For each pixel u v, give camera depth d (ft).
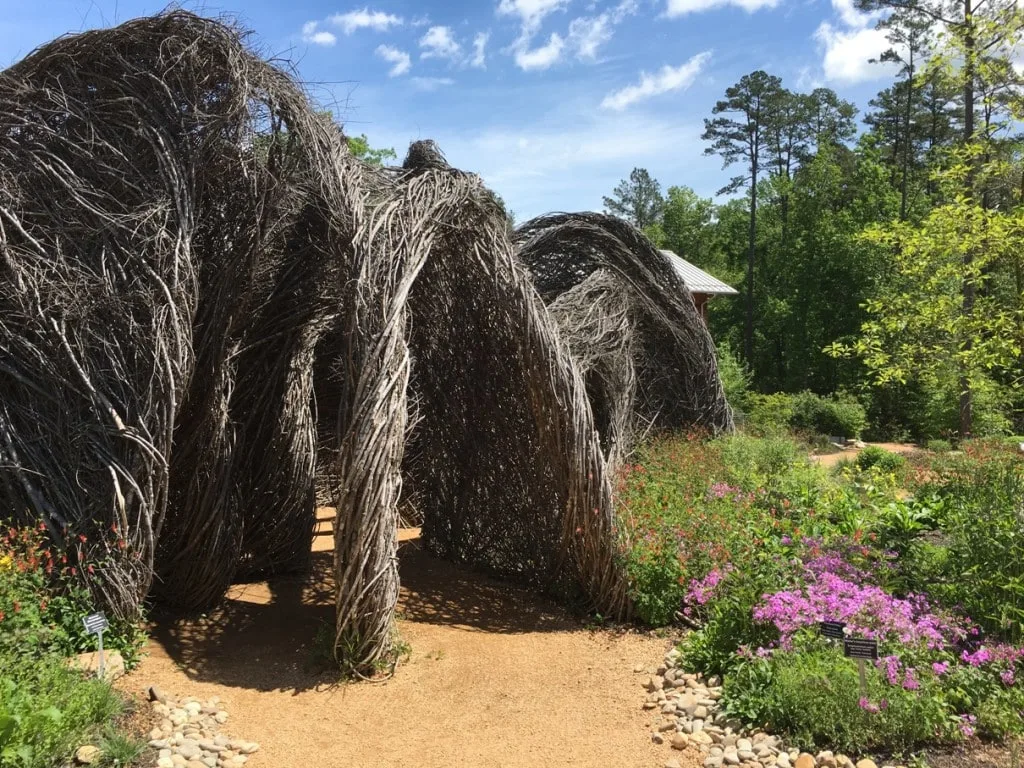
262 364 21.58
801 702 12.75
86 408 16.78
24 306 16.56
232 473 20.34
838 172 120.37
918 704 12.23
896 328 27.78
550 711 14.84
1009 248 25.38
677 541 19.76
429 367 25.18
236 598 21.44
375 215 18.97
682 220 164.14
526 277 21.49
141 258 17.06
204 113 18.51
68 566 15.78
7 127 17.97
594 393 28.53
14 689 11.76
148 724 13.38
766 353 127.13
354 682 16.21
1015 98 27.35
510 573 23.98
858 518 23.29
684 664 15.96
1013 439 54.90
